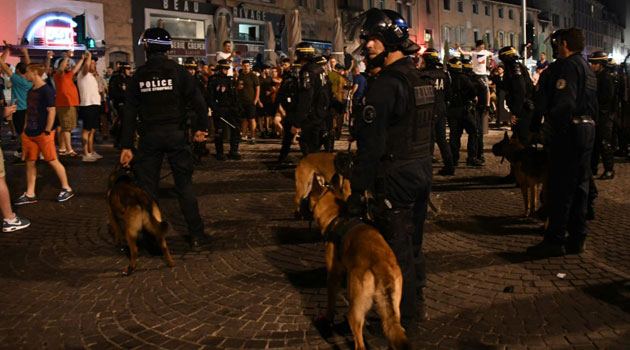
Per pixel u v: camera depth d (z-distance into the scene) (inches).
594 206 244.2
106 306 147.6
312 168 209.9
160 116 185.5
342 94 526.9
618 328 127.3
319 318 130.7
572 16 2628.0
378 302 97.6
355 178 111.0
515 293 150.0
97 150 488.1
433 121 117.1
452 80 343.3
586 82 168.7
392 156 112.1
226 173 355.6
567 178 173.3
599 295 147.0
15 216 225.6
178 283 163.3
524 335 125.3
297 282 161.9
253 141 520.4
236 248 196.4
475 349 119.3
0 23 890.7
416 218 124.2
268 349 121.7
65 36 960.9
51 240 209.8
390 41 113.5
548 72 174.7
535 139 275.9
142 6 1048.8
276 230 218.7
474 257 181.0
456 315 136.9
